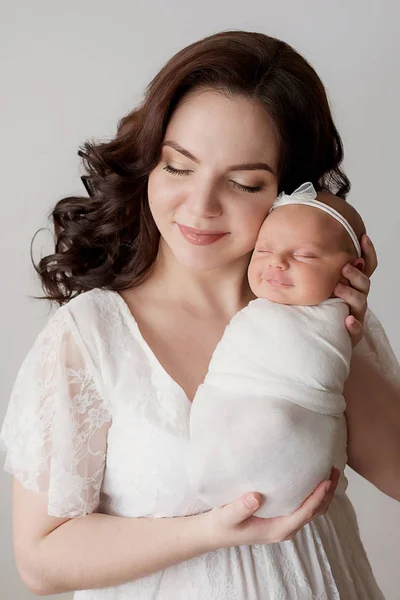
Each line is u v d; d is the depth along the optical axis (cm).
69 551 137
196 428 128
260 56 137
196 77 135
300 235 135
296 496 126
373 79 223
